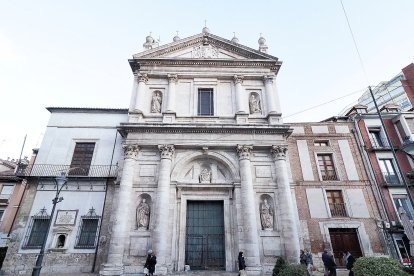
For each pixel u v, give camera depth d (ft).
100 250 60.70
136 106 72.38
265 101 76.54
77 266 59.52
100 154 72.43
